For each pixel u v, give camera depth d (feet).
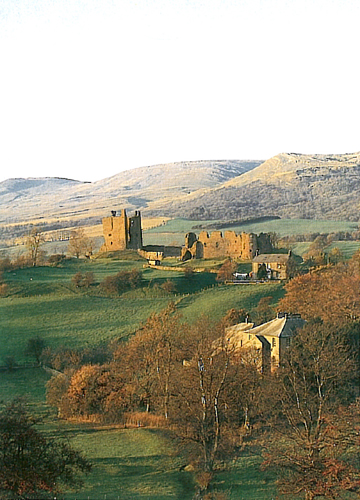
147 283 593.42
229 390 250.16
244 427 248.52
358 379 268.41
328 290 412.16
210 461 220.02
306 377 246.88
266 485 208.33
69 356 393.29
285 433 229.25
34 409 307.17
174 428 257.14
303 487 195.52
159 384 288.30
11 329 477.77
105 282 588.09
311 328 283.79
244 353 289.74
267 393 245.24
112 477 217.56
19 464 178.40
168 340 303.68
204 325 332.80
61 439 256.32
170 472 222.48
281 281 571.28
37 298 561.02
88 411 292.61
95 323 486.79
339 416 220.02
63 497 197.06
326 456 212.43
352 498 192.13
